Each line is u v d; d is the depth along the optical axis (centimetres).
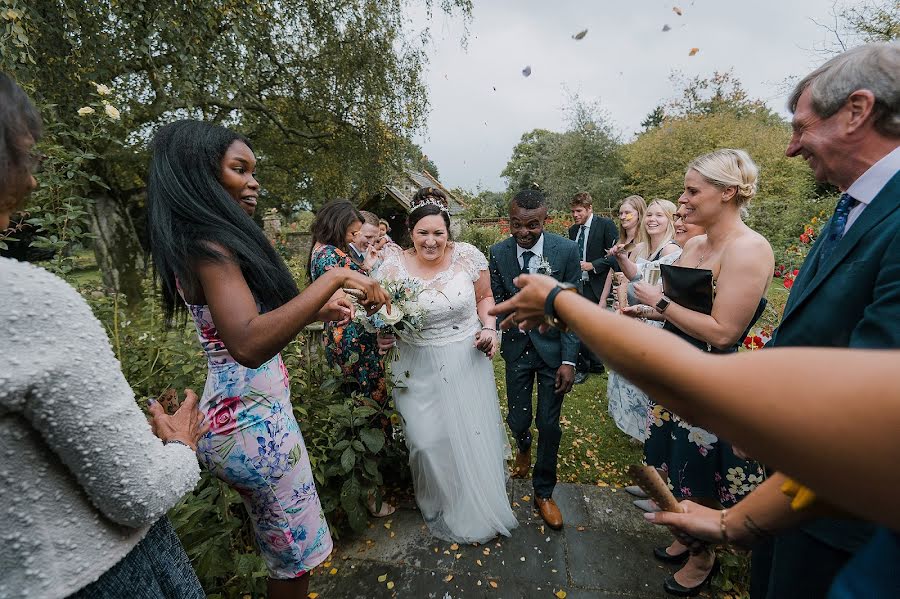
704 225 170
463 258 233
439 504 228
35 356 54
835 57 98
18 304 53
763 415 40
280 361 135
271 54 791
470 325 226
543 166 2581
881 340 78
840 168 99
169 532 89
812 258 113
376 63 919
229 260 105
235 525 161
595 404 393
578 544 216
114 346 198
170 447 82
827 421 36
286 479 131
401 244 1303
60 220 191
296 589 142
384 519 236
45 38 484
